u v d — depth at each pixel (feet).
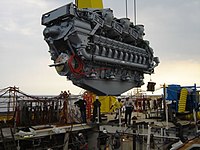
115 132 44.83
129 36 30.60
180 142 33.73
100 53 26.73
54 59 26.71
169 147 36.11
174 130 38.22
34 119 45.62
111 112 61.52
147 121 49.44
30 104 45.91
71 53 25.25
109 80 28.73
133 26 32.14
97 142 47.52
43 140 41.55
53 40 25.29
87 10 25.43
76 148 45.03
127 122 47.78
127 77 30.66
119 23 29.66
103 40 26.84
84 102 50.34
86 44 24.41
